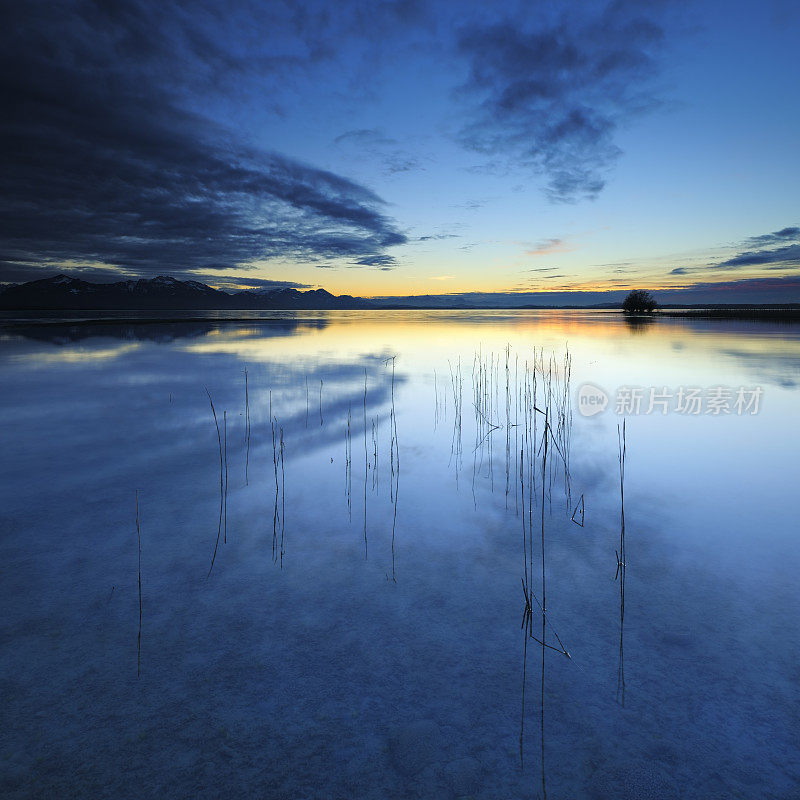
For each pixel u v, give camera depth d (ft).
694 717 5.65
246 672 6.40
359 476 13.98
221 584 8.50
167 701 5.89
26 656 6.61
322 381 30.09
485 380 30.83
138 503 11.83
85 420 19.97
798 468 14.55
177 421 19.92
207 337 66.69
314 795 4.76
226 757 5.16
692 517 11.25
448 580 8.71
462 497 12.56
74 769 5.00
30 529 10.42
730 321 110.52
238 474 13.99
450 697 5.99
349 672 6.42
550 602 8.01
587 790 4.80
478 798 4.72
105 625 7.31
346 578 8.76
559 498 12.49
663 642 6.96
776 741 5.32
